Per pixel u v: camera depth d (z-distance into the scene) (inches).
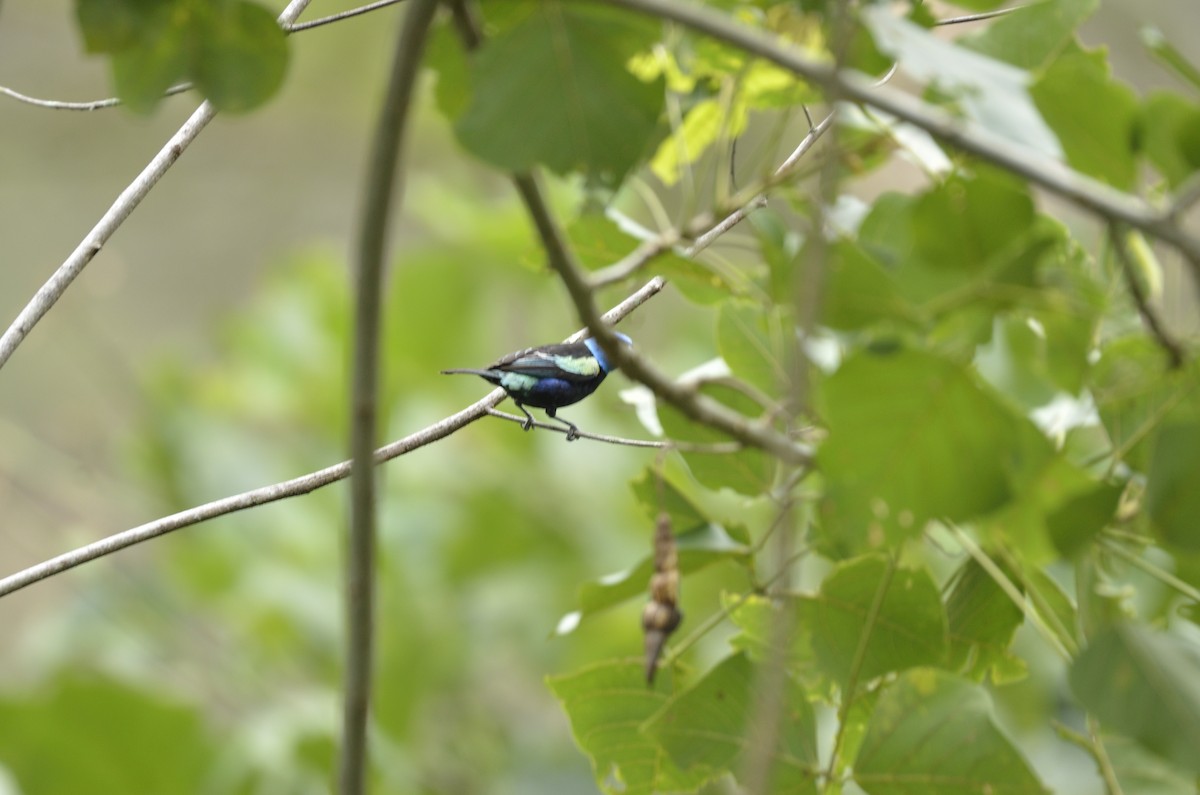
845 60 202.2
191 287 1268.5
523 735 823.1
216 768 732.0
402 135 197.8
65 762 720.3
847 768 314.3
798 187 236.7
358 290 206.5
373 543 219.3
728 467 327.0
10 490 908.6
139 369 987.9
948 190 210.8
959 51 227.9
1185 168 214.7
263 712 783.7
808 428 277.3
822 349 283.4
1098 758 311.7
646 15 195.8
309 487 343.6
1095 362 269.6
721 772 310.8
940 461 221.8
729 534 331.6
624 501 839.1
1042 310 223.1
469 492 832.3
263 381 896.9
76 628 820.6
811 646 319.6
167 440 859.4
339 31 1238.3
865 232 280.5
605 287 229.8
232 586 832.3
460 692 826.8
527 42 213.5
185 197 1290.6
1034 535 235.3
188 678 814.5
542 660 806.5
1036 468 224.4
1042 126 219.1
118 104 244.1
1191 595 284.7
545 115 214.5
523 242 842.8
